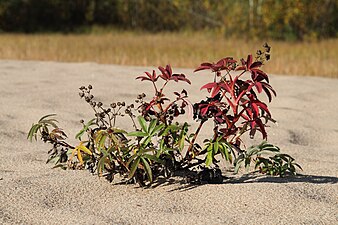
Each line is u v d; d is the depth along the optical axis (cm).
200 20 2267
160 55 1257
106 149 341
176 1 2288
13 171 372
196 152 344
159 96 345
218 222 284
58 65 1038
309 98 696
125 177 346
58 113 559
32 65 1038
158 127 333
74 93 668
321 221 287
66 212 297
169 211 300
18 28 2438
